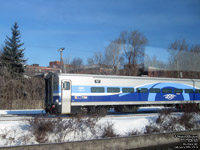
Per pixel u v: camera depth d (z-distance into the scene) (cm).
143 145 1120
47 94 1820
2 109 2564
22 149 861
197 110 1731
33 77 3138
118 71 4259
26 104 2697
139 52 4484
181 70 4262
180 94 2180
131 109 1950
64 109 1614
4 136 1020
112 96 1816
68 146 941
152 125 1402
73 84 1675
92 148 988
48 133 1077
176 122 1455
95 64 4569
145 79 2005
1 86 2795
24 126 1164
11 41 3341
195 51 4328
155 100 2019
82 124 1183
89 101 1719
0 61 3259
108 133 1155
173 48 4331
